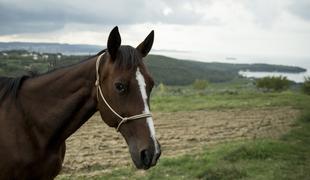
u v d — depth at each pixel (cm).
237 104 2281
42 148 368
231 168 774
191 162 853
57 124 370
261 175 760
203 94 3328
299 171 785
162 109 2012
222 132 1288
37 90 379
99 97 359
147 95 346
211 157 890
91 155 931
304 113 1689
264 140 1060
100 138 1148
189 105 2200
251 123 1503
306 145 1050
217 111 1959
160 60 11000
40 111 373
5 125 364
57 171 386
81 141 1096
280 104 2328
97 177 750
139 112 341
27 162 361
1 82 394
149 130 340
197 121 1554
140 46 371
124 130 351
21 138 363
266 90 4412
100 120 1540
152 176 756
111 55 345
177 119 1614
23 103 376
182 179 741
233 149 935
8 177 361
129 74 340
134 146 342
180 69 10506
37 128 370
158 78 8144
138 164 338
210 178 747
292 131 1264
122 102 343
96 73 364
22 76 392
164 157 899
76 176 755
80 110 375
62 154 402
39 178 374
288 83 4459
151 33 371
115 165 845
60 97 374
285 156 909
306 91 3662
